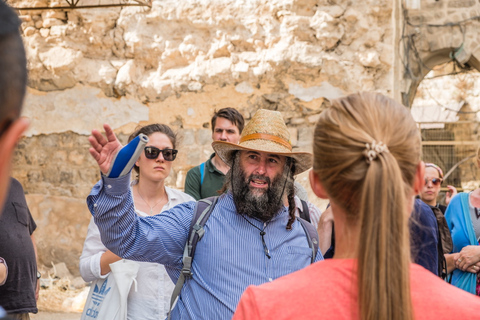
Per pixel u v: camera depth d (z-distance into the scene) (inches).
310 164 99.7
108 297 113.6
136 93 272.7
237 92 265.4
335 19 257.8
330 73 257.6
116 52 274.4
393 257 39.9
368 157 42.6
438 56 412.2
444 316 41.2
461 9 387.9
